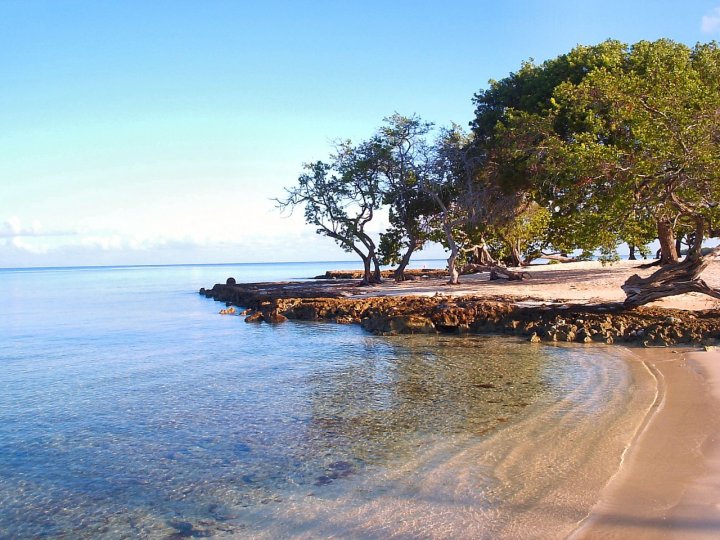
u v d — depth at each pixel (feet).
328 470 29.17
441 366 55.47
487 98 127.65
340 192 139.95
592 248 79.25
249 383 50.80
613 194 68.64
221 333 87.35
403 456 30.60
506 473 27.09
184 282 311.88
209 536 22.90
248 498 26.27
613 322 68.54
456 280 123.54
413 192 137.49
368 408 40.96
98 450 33.81
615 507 22.38
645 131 64.95
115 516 25.21
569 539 20.07
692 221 75.61
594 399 40.45
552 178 96.48
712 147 60.80
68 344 80.38
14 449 34.30
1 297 200.23
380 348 67.82
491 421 36.32
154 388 49.98
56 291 240.53
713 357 51.83
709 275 98.22
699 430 31.45
